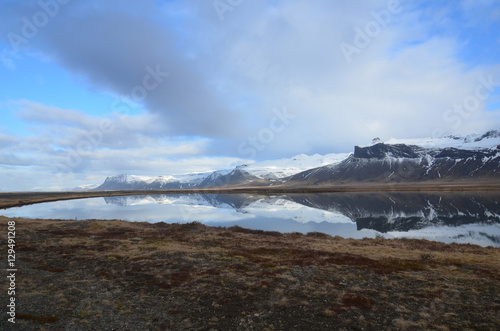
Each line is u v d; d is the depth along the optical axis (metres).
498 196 117.25
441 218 63.12
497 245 35.62
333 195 169.75
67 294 14.92
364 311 12.98
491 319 11.88
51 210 89.31
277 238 34.44
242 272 18.98
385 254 24.56
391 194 158.88
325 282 16.88
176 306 13.62
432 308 13.11
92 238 31.55
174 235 35.00
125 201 145.50
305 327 11.59
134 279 17.50
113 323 11.88
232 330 11.41
